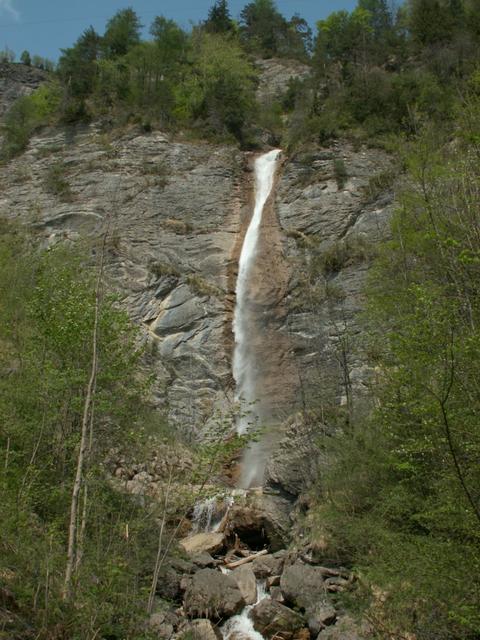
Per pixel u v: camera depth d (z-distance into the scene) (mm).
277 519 19000
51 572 10930
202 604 14977
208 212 37062
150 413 16750
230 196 38125
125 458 16016
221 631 14758
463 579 10688
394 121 38625
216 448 12914
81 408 14016
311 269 32062
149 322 31359
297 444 19844
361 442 16344
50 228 36188
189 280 32750
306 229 34812
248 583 16047
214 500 20641
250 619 15008
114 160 39719
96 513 12242
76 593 10477
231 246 35375
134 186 38000
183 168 39500
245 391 29391
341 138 38812
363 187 35375
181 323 31359
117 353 14977
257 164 40812
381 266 18641
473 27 45344
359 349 24562
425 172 17375
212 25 68125
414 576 11453
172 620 14344
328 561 16078
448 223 14617
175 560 16281
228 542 19375
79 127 43125
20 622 10672
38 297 15398
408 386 11773
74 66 47000
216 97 45219
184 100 46062
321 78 49062
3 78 60062
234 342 31422
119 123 42844
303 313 30703
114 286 30406
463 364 10703
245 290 33281
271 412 28047
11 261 21250
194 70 52031
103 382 14773
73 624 10383
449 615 10656
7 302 18391
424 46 48344
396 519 14250
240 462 25469
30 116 46469
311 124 40281
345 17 54000
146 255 33844
